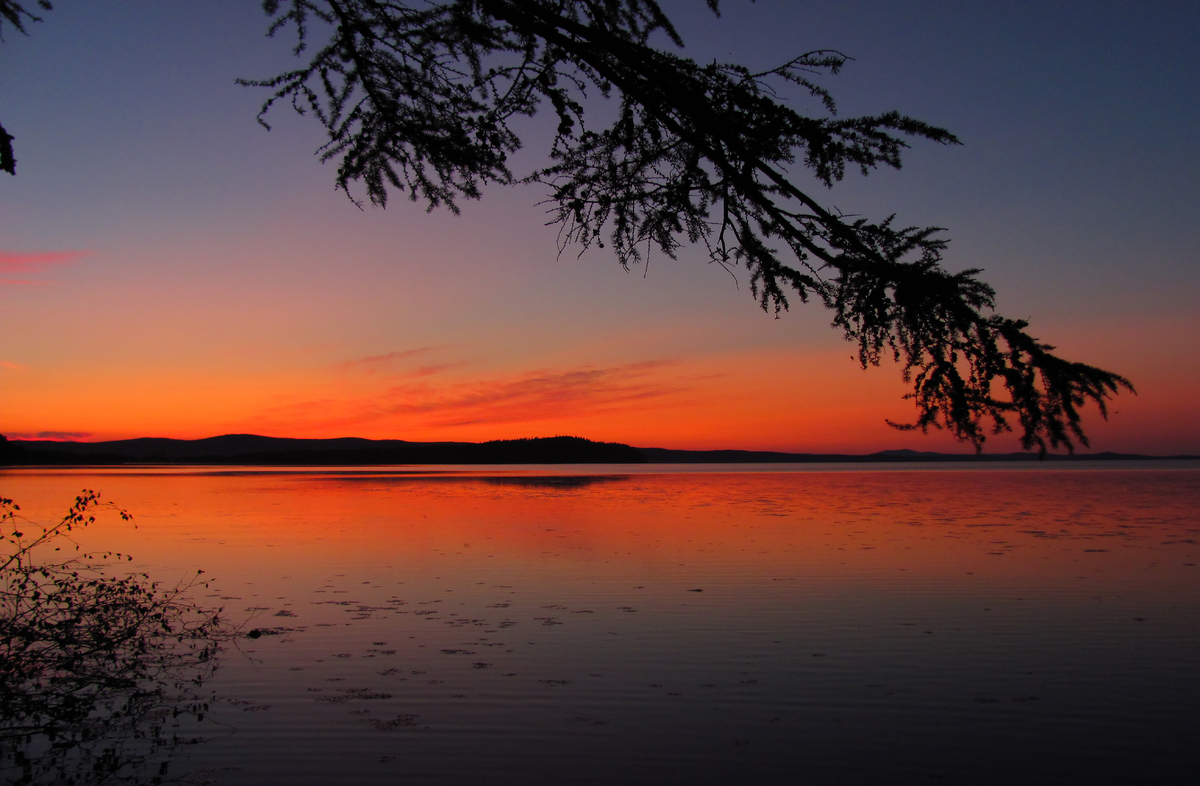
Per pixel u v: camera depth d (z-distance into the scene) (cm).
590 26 407
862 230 349
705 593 1216
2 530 2133
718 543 1819
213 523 2361
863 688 777
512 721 692
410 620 1040
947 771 605
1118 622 1023
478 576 1377
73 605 814
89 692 747
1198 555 1595
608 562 1530
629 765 611
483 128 454
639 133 411
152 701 734
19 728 675
